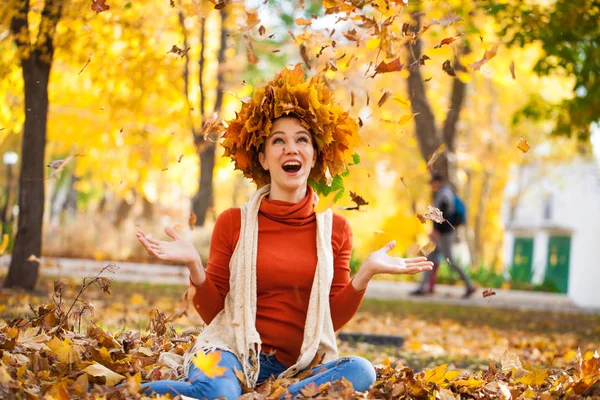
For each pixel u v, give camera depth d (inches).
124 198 1311.5
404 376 169.6
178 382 143.7
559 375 180.2
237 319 152.7
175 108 743.7
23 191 432.1
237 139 165.8
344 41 198.5
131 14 452.1
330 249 158.7
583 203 1285.7
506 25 457.4
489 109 1178.6
